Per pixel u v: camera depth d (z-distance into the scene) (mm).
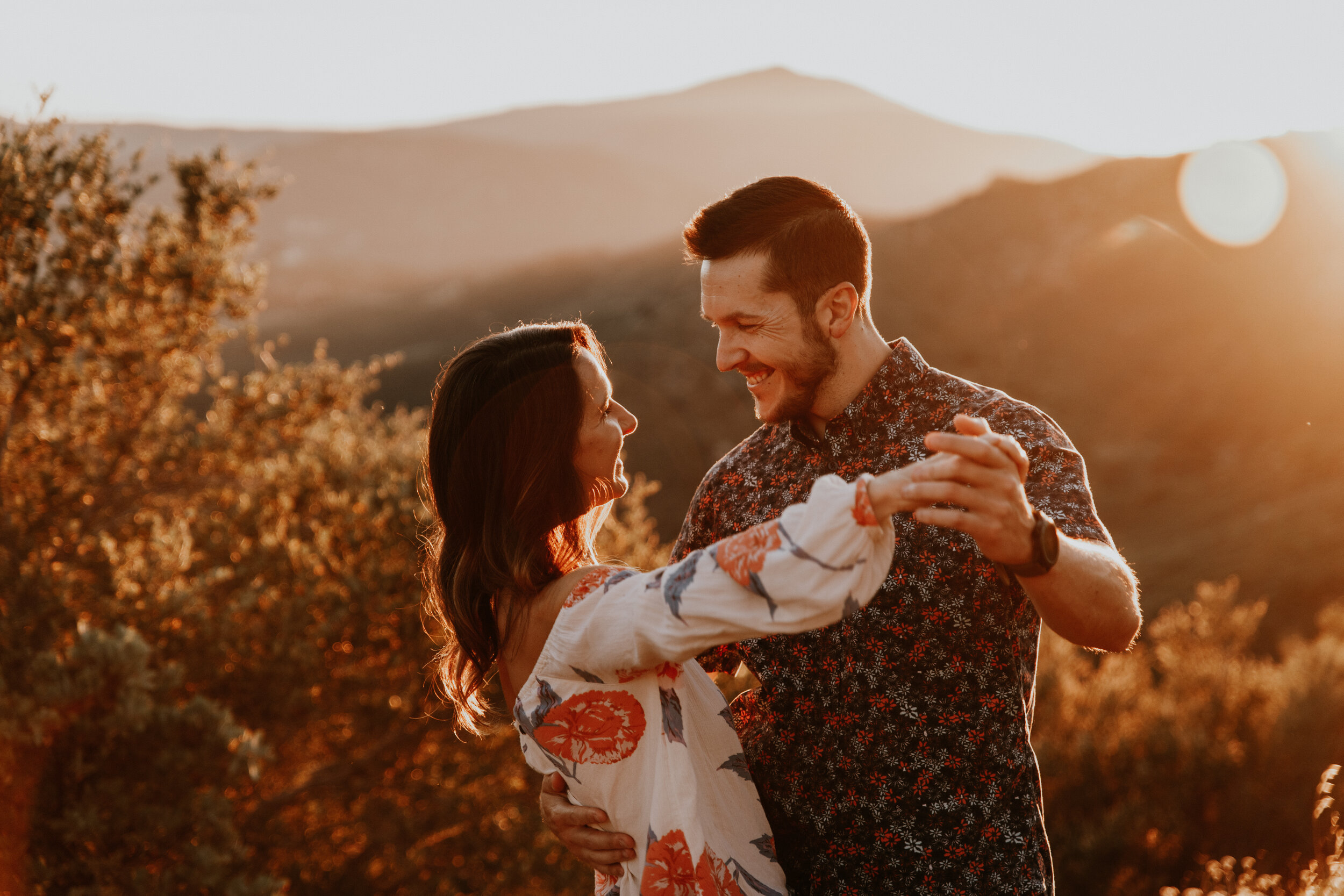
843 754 1624
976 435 1132
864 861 1612
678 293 75812
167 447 7582
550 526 1475
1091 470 55562
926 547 1569
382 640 6871
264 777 7215
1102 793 9320
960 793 1565
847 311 1614
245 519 7461
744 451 1865
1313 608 26203
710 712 1529
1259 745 9242
